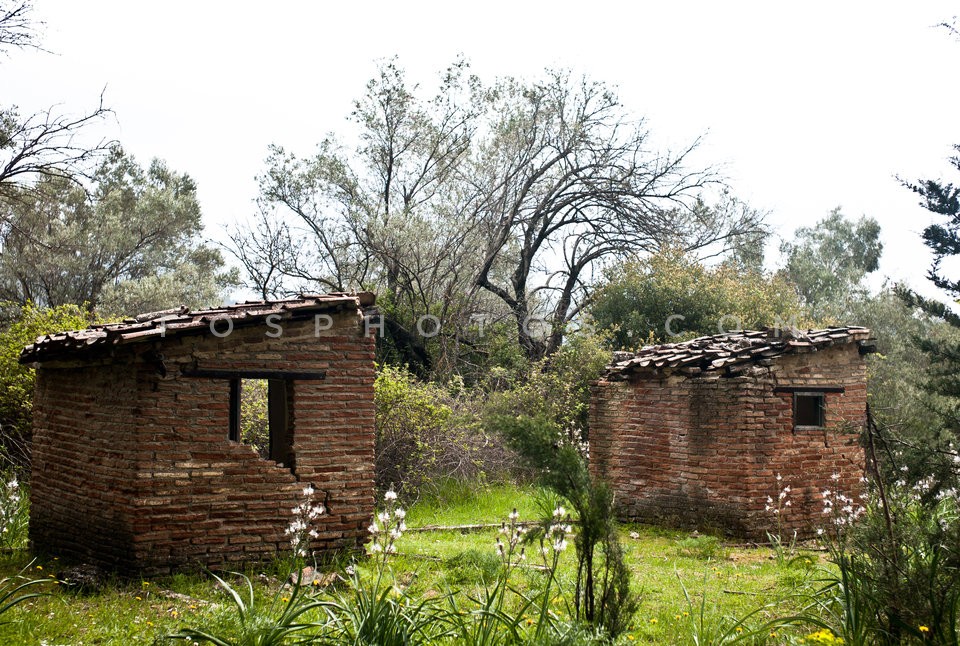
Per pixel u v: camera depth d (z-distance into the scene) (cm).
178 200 3594
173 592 940
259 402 1706
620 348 2652
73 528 1107
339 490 1103
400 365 2669
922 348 870
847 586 762
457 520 1578
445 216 2889
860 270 4522
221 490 1037
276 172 2934
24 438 1673
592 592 728
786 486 1436
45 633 787
